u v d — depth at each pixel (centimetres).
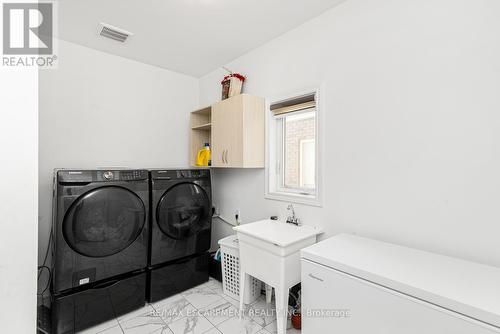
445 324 93
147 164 290
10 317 82
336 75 188
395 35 157
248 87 263
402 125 154
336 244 155
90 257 185
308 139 229
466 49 131
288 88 223
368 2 170
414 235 149
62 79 236
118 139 269
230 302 220
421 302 99
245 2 185
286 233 184
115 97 267
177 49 257
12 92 82
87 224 183
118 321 194
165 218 226
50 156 229
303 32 211
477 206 128
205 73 321
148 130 291
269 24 213
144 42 243
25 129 84
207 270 259
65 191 175
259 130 242
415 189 149
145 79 289
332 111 190
